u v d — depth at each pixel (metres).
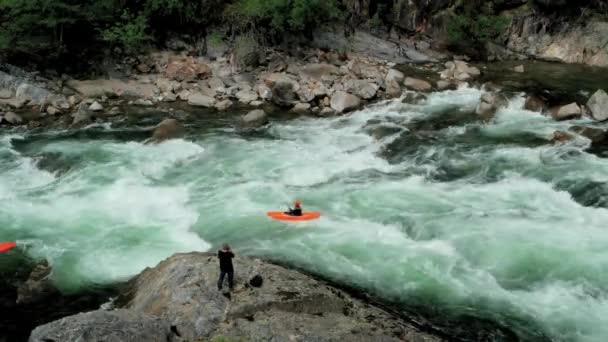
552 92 33.03
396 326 13.30
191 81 34.06
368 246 17.83
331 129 28.28
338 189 21.72
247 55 35.44
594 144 25.00
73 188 21.83
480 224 18.86
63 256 17.45
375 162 24.30
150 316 12.39
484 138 26.41
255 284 13.66
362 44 40.38
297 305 13.23
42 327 11.59
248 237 18.41
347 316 13.34
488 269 16.55
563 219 19.09
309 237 18.38
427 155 24.66
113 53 35.22
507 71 38.34
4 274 16.70
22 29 32.41
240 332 12.07
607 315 14.62
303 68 35.44
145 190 21.72
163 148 25.66
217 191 21.67
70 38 34.91
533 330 14.12
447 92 33.56
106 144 25.98
